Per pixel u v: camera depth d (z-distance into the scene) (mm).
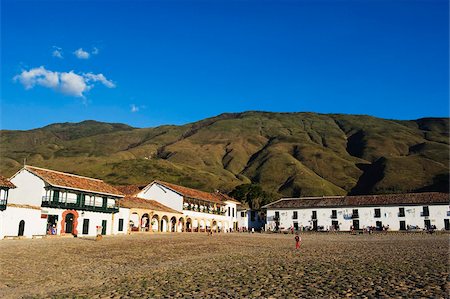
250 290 14188
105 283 16844
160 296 13586
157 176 138625
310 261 23625
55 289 15617
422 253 28094
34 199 50406
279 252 31391
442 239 49812
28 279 18078
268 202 112438
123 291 14719
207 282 16312
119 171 142750
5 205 43188
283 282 15719
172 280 17109
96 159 173625
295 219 90062
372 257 25594
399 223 81562
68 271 20672
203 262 24344
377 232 77062
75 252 30344
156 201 78125
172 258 27047
